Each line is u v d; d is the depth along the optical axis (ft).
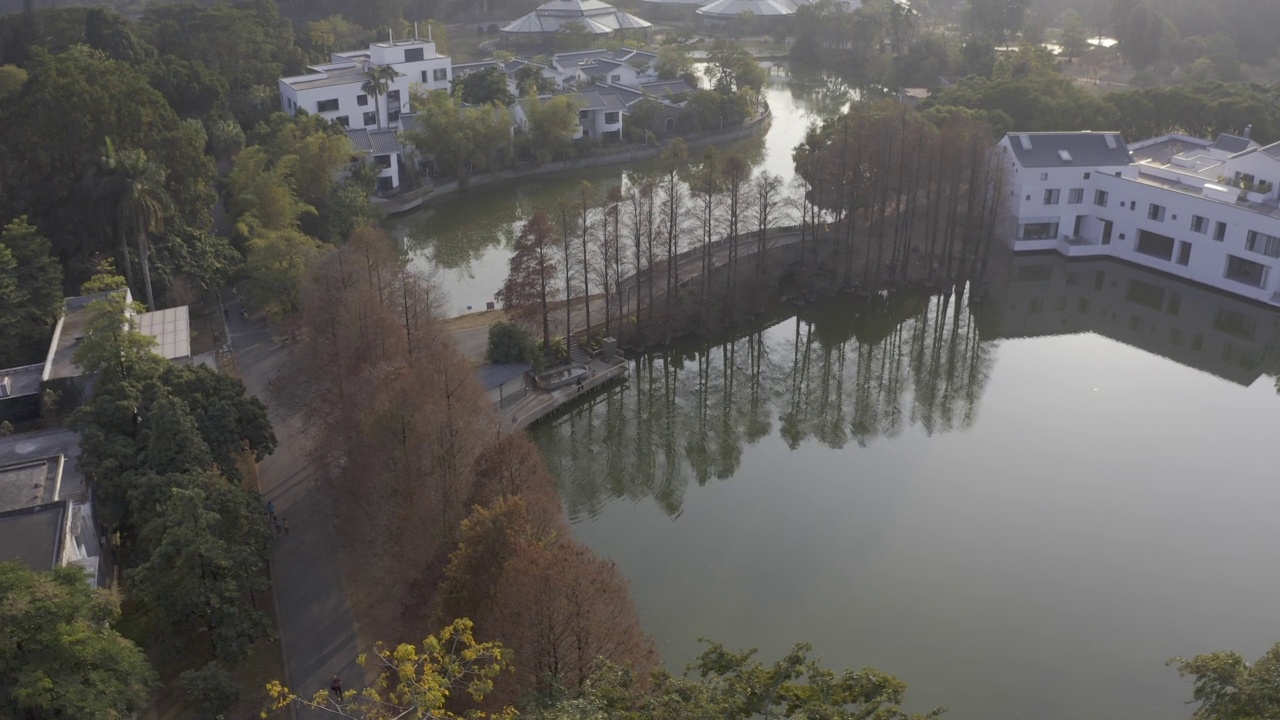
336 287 283.18
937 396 338.75
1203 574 240.53
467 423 216.54
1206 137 529.86
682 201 419.13
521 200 522.88
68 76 351.25
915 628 222.28
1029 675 208.74
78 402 261.24
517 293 325.83
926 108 537.65
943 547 251.19
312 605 210.38
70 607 150.51
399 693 128.77
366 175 474.49
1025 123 511.81
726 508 271.49
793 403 339.57
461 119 533.55
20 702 139.44
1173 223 418.10
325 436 242.99
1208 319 401.90
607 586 171.83
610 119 597.52
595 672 137.69
